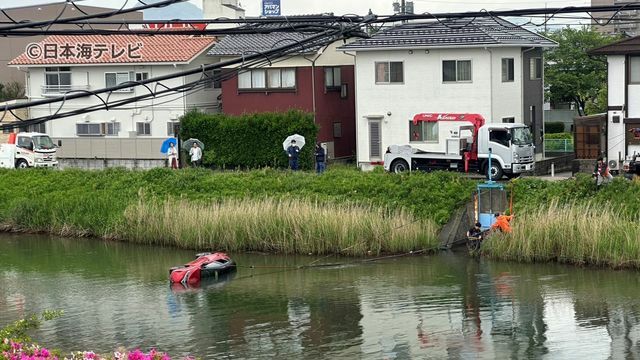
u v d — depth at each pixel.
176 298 29.05
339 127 55.84
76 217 39.62
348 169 43.28
